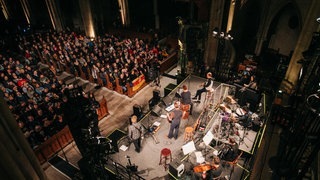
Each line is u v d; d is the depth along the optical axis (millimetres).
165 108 13078
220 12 16641
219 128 10391
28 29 27219
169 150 9672
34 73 17078
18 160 5039
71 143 13062
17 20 29641
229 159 9453
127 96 16938
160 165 10000
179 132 11609
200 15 19875
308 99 7492
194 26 18781
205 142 9547
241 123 11211
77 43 21828
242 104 12633
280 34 20734
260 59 21094
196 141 10875
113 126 14344
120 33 26188
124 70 16625
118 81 16656
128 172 9039
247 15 22750
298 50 13516
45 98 14008
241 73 17516
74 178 10906
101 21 28703
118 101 16484
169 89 15938
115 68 17094
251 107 12359
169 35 24031
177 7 26047
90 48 20953
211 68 18766
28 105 13836
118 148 10781
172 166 9016
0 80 16891
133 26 27922
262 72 19266
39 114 13109
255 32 23562
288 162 10102
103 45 21422
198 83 15477
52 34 24688
